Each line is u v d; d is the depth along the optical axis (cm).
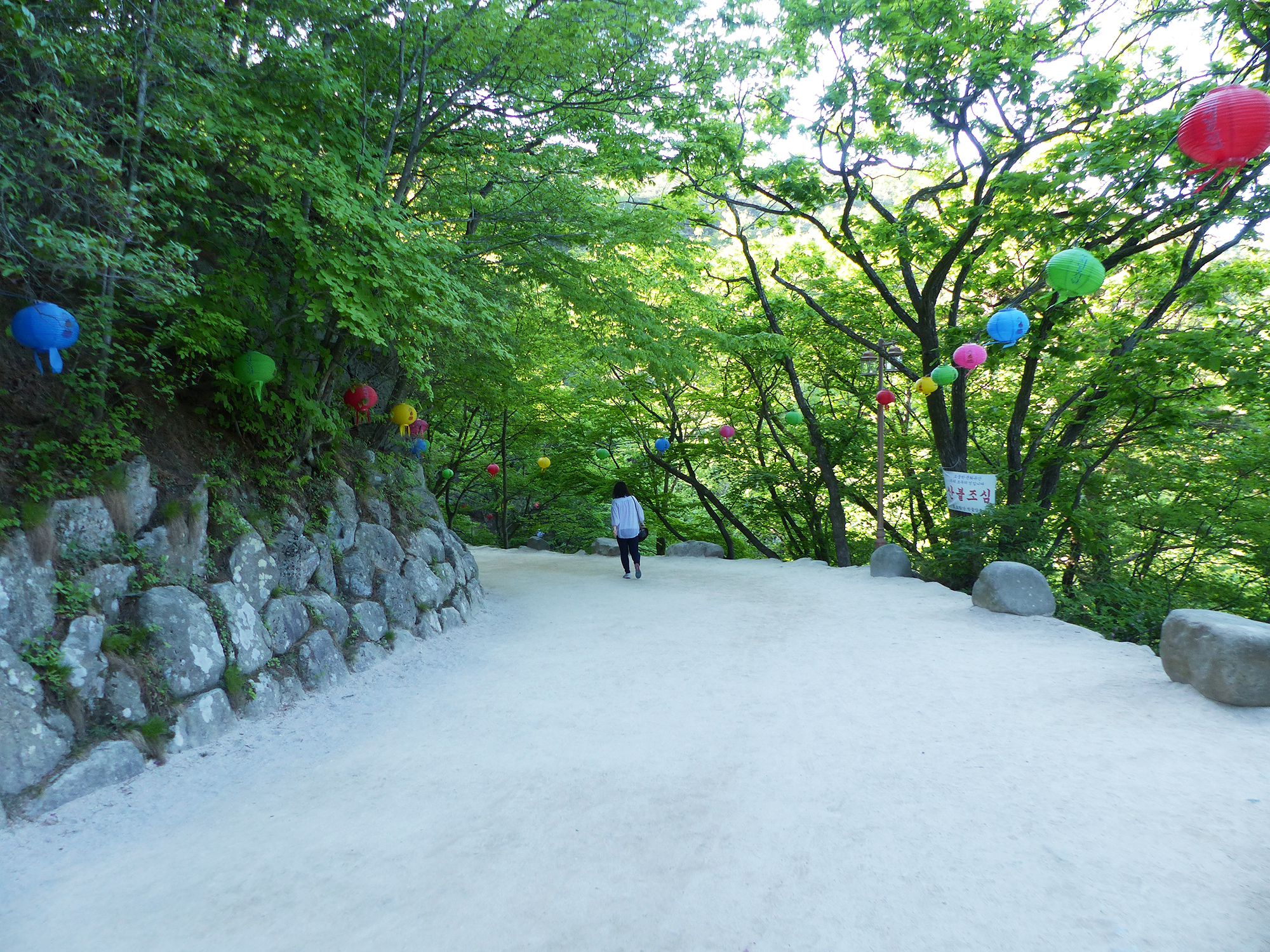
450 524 1984
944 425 1170
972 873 264
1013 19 952
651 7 613
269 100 488
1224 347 932
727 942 233
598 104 682
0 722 329
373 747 432
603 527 2016
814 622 729
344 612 582
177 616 432
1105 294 1304
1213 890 242
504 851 300
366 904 264
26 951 240
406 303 507
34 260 369
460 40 564
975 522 993
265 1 485
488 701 513
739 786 354
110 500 424
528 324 965
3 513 367
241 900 269
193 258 403
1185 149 417
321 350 594
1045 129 1027
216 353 485
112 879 286
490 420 1764
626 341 948
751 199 1537
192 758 403
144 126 387
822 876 269
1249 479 1170
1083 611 898
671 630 716
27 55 352
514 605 876
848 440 1488
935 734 404
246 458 556
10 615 354
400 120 609
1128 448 1266
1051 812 304
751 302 1502
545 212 749
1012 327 620
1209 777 324
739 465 1805
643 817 326
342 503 643
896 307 1209
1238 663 398
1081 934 225
